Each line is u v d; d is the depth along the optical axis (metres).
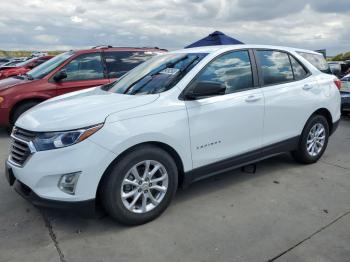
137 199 3.38
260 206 3.86
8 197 4.05
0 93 6.66
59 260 2.92
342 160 5.44
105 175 3.20
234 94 4.04
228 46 4.25
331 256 2.96
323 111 5.19
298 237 3.23
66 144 3.06
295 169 5.00
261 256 2.96
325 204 3.91
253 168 5.00
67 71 7.10
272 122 4.44
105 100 3.64
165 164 3.48
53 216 3.62
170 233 3.31
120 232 3.32
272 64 4.58
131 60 7.75
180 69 3.91
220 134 3.89
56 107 3.60
